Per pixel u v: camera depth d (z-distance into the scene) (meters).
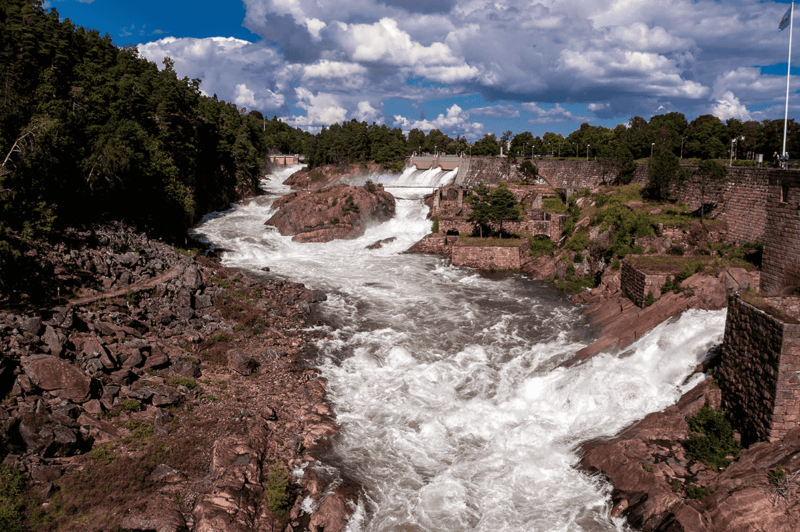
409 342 52.22
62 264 52.31
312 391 41.69
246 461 31.48
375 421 38.31
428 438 36.22
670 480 28.16
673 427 32.34
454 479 31.98
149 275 59.44
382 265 83.31
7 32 88.25
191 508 27.95
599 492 29.97
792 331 26.58
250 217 111.50
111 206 71.00
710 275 47.66
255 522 27.78
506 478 31.97
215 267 74.62
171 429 34.47
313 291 65.75
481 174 145.75
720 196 73.81
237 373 43.72
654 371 39.44
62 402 33.72
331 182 180.12
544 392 41.25
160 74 126.69
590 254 72.62
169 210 81.44
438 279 75.88
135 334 45.06
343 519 28.52
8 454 29.22
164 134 97.00
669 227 68.81
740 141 125.75
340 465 33.19
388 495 30.69
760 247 59.78
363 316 59.84
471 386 43.50
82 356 38.50
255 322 55.47
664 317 45.62
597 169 124.50
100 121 83.19
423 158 177.62
